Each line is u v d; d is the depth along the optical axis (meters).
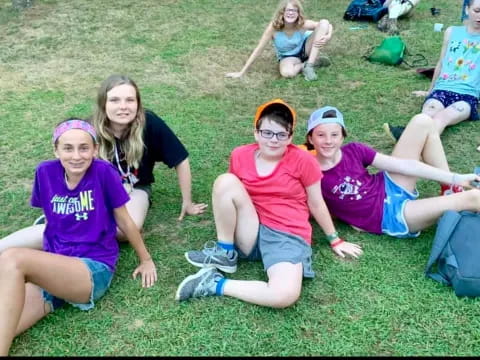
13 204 3.41
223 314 2.53
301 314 2.53
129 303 2.61
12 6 7.32
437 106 4.28
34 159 3.90
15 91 4.98
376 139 4.12
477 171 3.19
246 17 6.95
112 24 6.69
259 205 2.81
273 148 2.71
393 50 5.39
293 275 2.55
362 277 2.77
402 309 2.55
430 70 5.06
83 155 2.46
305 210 2.87
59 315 2.52
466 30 4.43
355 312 2.54
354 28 6.49
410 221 2.95
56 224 2.60
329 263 2.88
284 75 5.21
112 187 2.58
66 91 4.98
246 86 5.06
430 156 3.11
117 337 2.41
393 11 6.36
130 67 5.49
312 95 4.86
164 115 4.51
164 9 7.24
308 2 7.52
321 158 2.98
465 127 4.27
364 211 3.02
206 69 5.44
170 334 2.43
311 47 5.25
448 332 2.42
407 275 2.77
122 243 3.04
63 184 2.56
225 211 2.67
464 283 2.56
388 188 3.03
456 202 2.85
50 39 6.25
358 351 2.33
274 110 2.68
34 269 2.26
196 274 2.64
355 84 5.05
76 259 2.48
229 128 4.32
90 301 2.54
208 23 6.75
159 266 2.87
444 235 2.68
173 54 5.81
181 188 3.24
